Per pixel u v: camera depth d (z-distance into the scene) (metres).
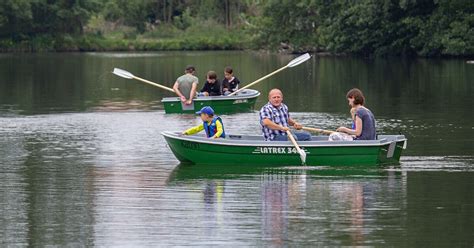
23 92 48.16
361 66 69.00
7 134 29.91
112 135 29.56
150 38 122.00
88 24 126.38
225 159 23.41
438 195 19.73
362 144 22.80
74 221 17.92
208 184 21.19
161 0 135.25
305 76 58.81
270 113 23.39
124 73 35.97
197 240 16.52
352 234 16.75
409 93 44.09
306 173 22.33
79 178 22.09
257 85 52.09
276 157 23.09
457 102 38.97
